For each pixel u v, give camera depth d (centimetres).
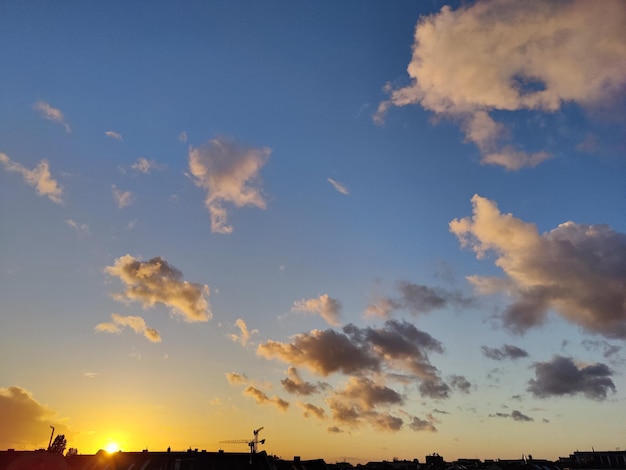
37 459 6612
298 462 7738
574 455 9700
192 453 6756
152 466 6388
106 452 6650
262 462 6694
